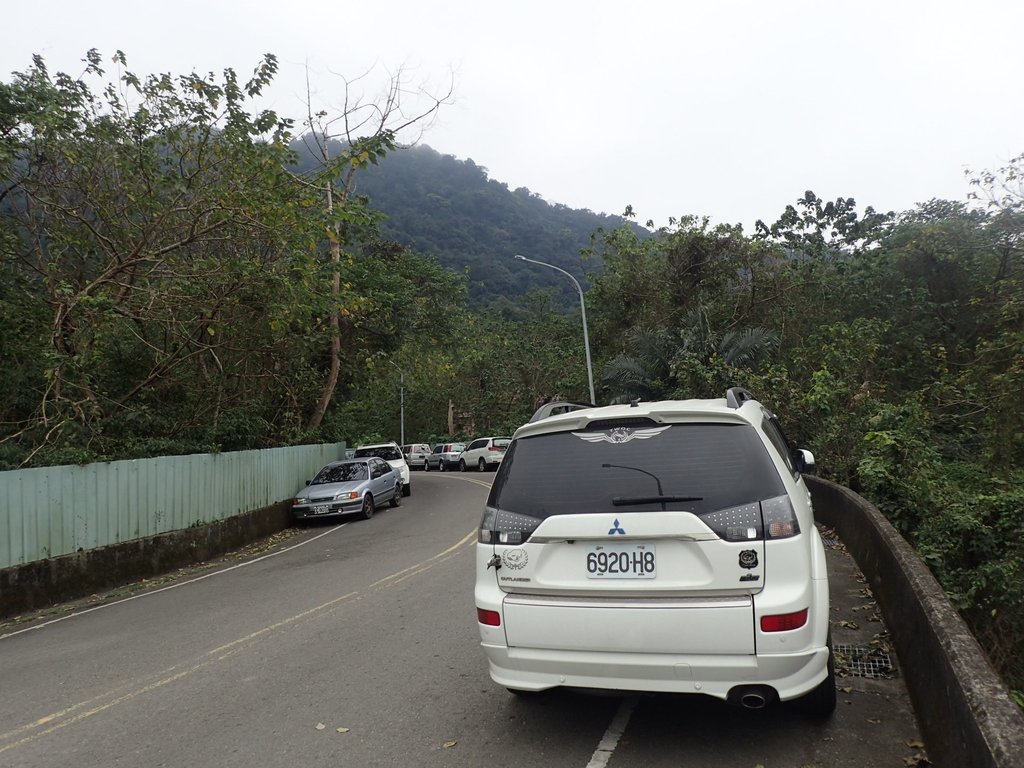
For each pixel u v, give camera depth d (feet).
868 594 22.06
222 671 18.79
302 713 15.16
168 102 41.91
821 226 82.64
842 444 46.21
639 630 11.29
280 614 25.43
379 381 91.91
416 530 48.16
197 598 31.12
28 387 43.39
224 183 42.11
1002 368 52.39
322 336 62.28
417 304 90.84
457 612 23.24
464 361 155.84
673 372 71.36
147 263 45.55
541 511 12.34
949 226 75.05
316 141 58.39
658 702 14.44
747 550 11.11
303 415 79.61
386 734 13.73
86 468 36.01
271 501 56.85
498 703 14.97
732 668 10.92
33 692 18.60
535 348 151.43
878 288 77.05
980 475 45.24
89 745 14.37
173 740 14.25
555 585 11.99
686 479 11.74
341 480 61.57
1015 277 65.36
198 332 52.01
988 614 26.66
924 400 55.36
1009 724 8.40
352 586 29.58
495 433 167.22
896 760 11.66
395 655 18.93
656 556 11.55
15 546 31.71
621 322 97.96
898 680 15.15
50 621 29.55
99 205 43.04
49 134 40.19
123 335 48.67
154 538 39.93
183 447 47.42
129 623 27.07
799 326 80.48
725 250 86.53
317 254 68.59
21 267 45.93
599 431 12.73
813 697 12.80
